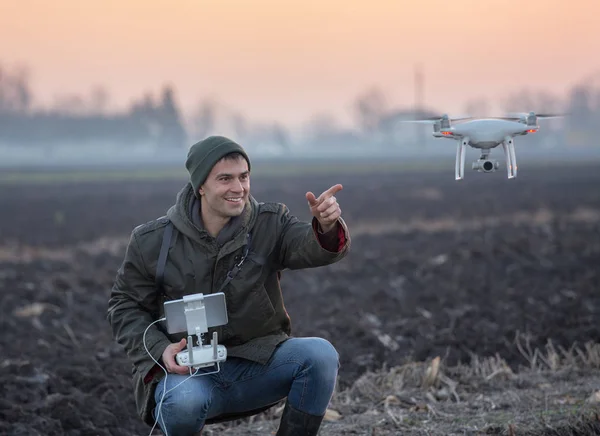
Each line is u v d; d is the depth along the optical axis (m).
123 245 26.02
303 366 5.68
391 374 9.33
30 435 7.92
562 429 7.21
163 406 5.54
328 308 14.71
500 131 5.48
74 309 14.97
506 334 11.55
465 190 48.38
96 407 8.67
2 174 78.00
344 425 7.64
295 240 5.73
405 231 28.08
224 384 5.79
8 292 16.73
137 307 5.88
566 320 12.37
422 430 7.27
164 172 82.38
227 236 5.68
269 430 7.69
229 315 5.76
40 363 10.80
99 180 67.56
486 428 7.23
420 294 15.05
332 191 5.42
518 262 19.30
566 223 28.88
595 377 9.27
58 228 31.80
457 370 9.60
